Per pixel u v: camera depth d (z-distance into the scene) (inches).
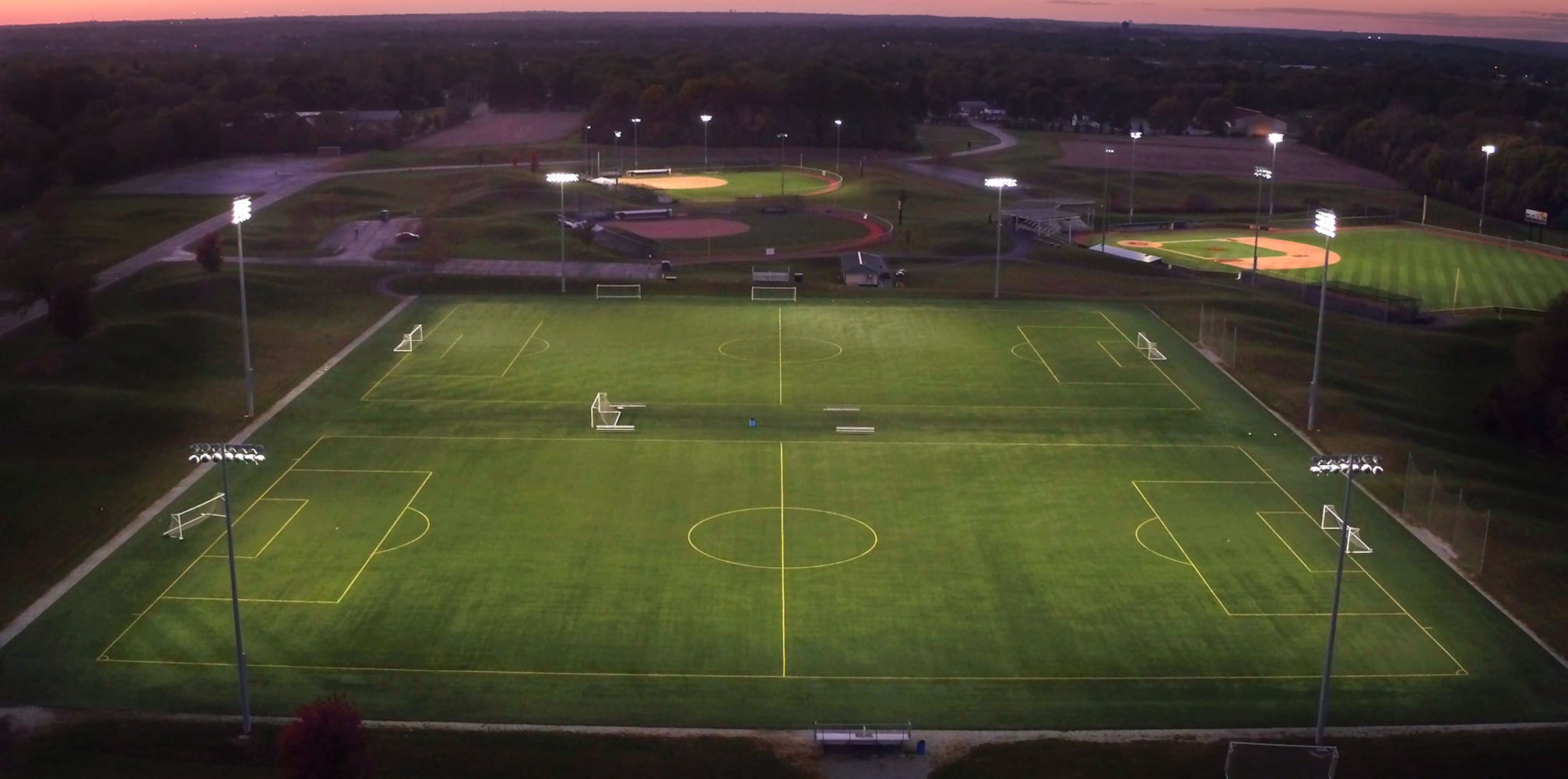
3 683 2158.0
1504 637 2412.6
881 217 7391.7
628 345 4488.2
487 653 2300.7
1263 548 2800.2
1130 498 3090.6
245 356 3651.6
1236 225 7618.1
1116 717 2126.0
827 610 2488.9
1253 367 4286.4
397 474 3191.4
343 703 1827.0
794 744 2027.6
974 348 4498.0
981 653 2333.9
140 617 2407.7
